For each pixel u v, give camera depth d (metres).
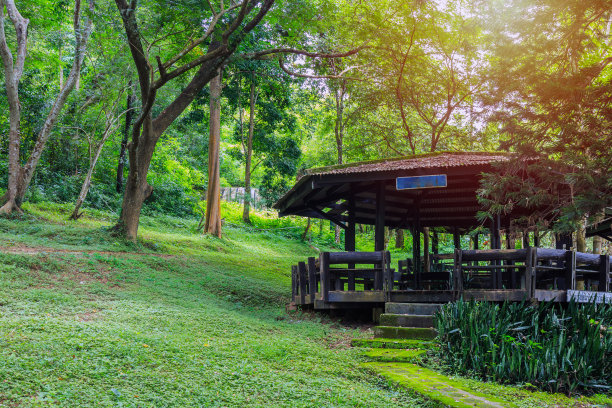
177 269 14.93
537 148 8.75
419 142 25.73
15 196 18.75
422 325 8.74
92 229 17.98
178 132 34.81
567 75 9.19
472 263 16.52
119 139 28.66
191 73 24.12
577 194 8.27
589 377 6.26
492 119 9.00
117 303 9.88
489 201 9.23
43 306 8.81
